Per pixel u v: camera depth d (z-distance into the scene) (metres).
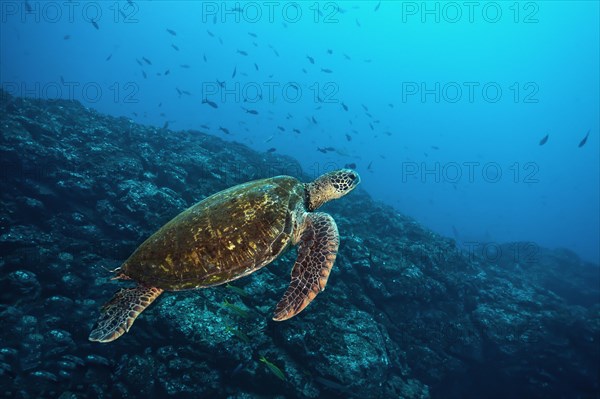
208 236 5.14
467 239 59.56
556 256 29.89
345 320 12.05
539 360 15.02
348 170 7.66
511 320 15.73
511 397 15.03
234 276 4.98
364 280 15.04
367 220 22.78
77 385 9.08
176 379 9.62
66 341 9.95
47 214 13.12
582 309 19.03
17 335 9.52
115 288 11.60
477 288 17.97
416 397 11.81
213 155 21.05
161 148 20.25
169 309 10.51
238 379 10.30
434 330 14.95
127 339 10.34
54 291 11.00
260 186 6.23
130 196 14.54
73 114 20.23
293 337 10.81
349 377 10.38
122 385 9.38
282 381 10.05
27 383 8.69
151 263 5.11
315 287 5.32
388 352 12.84
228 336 10.25
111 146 17.38
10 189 12.99
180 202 15.51
